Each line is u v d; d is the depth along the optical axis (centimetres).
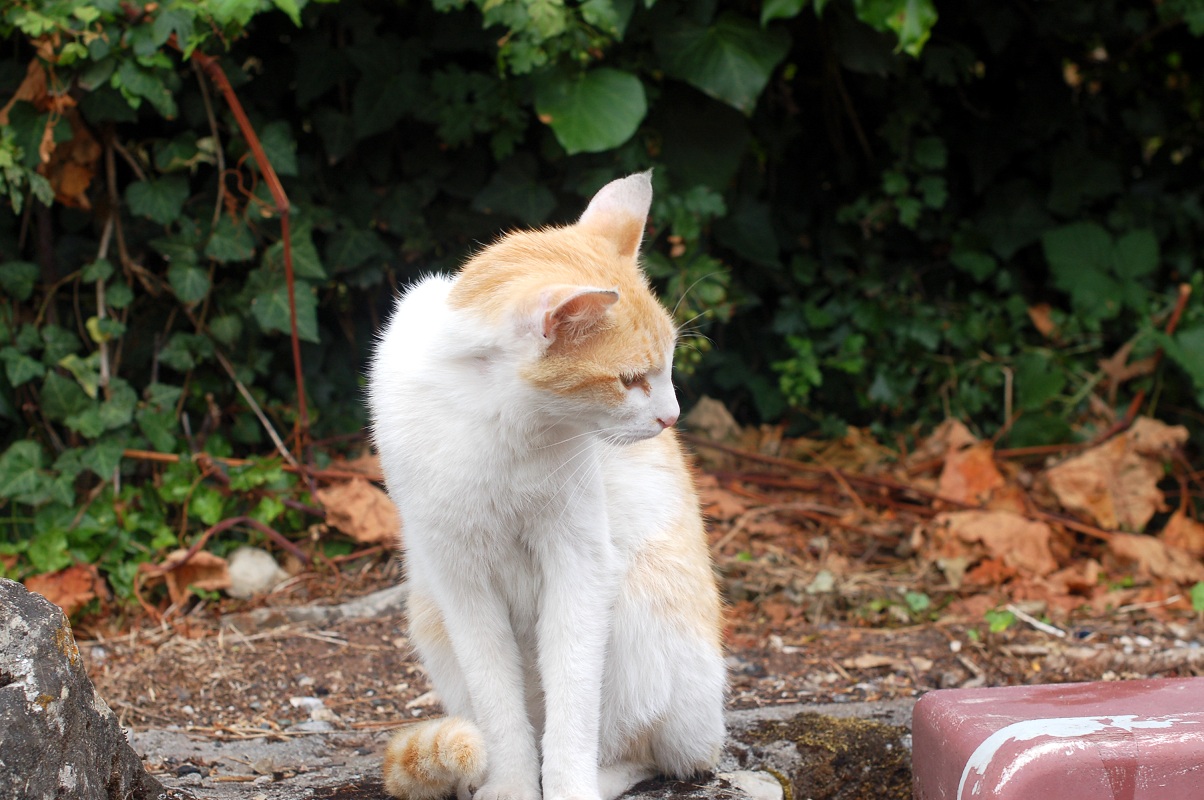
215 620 212
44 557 211
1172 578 224
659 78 236
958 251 277
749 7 240
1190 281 275
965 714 173
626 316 175
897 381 268
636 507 182
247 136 213
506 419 174
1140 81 285
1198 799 168
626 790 183
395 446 177
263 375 234
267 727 195
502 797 177
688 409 271
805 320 271
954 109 280
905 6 224
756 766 188
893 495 240
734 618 217
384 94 230
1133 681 179
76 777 163
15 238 224
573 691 177
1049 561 224
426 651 184
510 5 215
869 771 189
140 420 220
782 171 279
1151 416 257
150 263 228
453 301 176
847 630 215
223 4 206
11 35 216
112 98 216
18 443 217
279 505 221
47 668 164
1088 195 279
